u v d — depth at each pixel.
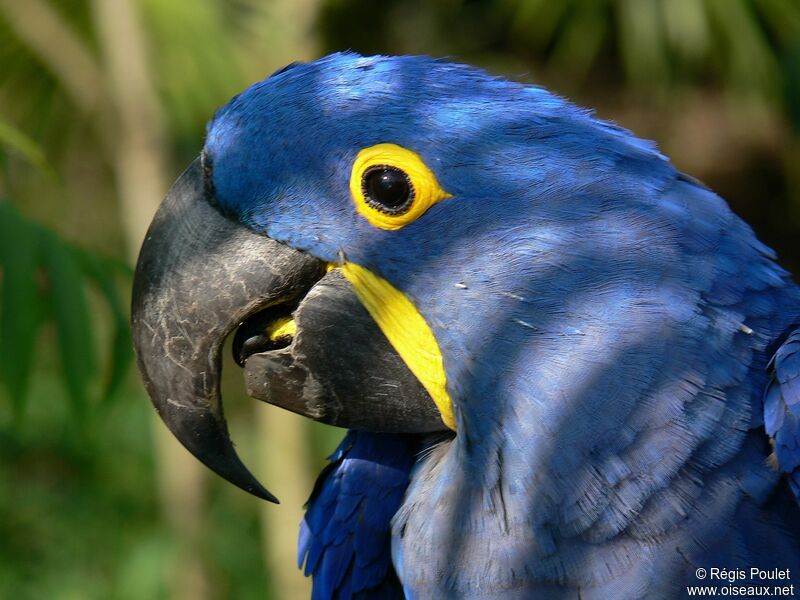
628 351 3.66
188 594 8.87
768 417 3.67
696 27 9.82
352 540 4.48
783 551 3.66
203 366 4.24
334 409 4.16
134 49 7.56
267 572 10.05
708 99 14.48
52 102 8.51
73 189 11.61
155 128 7.74
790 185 14.52
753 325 3.77
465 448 3.92
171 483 8.78
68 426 11.17
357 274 4.07
